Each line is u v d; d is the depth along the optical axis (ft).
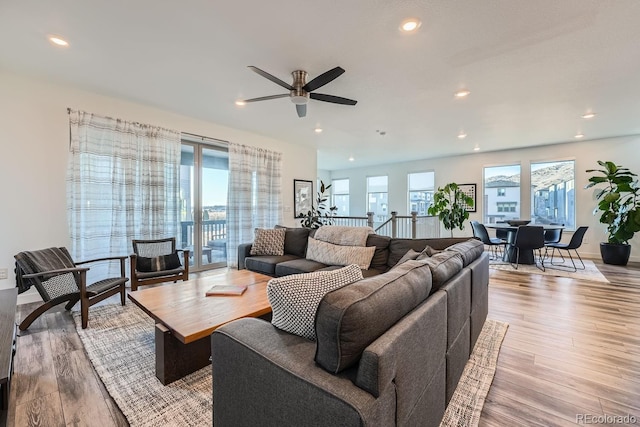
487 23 7.12
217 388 4.19
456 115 14.08
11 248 10.23
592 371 6.49
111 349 7.44
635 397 5.63
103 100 12.02
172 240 12.72
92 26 7.37
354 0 6.35
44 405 5.42
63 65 9.46
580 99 12.02
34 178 10.60
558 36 7.63
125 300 10.57
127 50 8.52
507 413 5.24
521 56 8.64
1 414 4.74
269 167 18.90
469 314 6.75
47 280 8.61
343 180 33.47
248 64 9.25
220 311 6.73
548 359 7.00
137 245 12.04
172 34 7.69
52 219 10.95
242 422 3.85
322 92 11.35
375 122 15.39
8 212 10.18
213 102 12.68
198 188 16.39
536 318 9.48
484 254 8.98
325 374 3.22
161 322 6.23
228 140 16.65
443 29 7.37
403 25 7.23
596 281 13.94
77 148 11.20
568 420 5.05
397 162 28.76
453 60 8.89
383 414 3.00
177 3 6.51
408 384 3.59
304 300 3.95
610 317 9.53
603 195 19.29
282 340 3.89
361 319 3.18
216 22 7.18
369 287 3.75
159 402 5.52
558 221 21.08
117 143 12.20
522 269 16.55
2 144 10.05
